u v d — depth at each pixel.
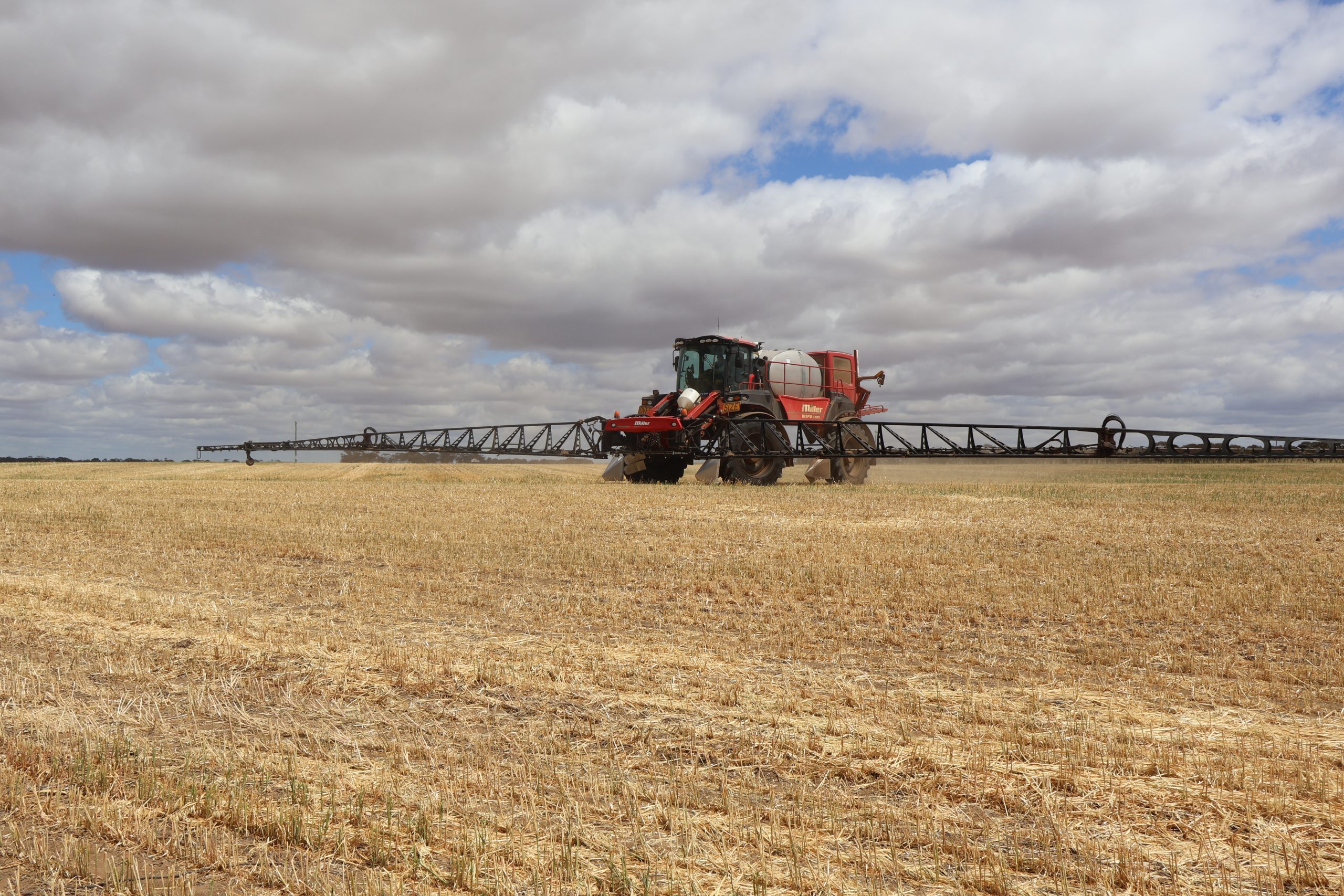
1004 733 4.71
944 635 7.40
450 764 4.34
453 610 8.41
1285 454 20.88
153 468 38.06
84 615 8.02
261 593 9.34
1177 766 4.26
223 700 5.46
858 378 29.44
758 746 4.62
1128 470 40.47
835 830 3.60
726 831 3.57
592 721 5.07
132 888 3.14
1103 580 9.75
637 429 25.66
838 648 6.92
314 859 3.34
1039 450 23.11
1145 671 6.23
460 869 3.19
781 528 14.77
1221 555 11.55
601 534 13.97
